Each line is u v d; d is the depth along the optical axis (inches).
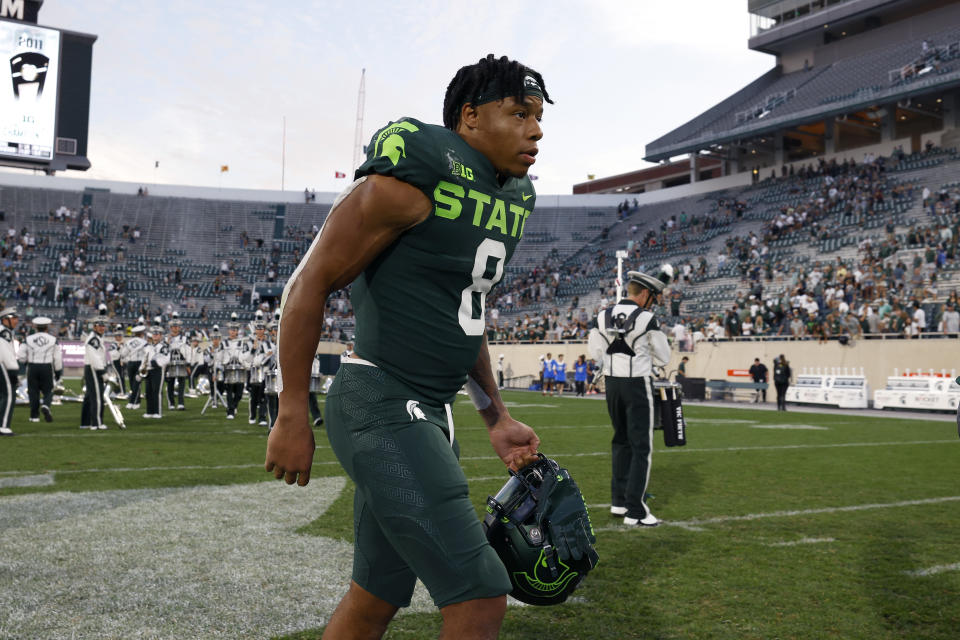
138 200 1904.5
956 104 1392.7
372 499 65.4
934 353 810.2
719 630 125.5
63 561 158.9
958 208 1088.2
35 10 1722.4
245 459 323.6
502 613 63.4
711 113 1802.4
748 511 227.0
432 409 70.6
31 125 1676.9
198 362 791.7
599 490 264.2
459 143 67.9
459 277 69.2
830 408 845.2
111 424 490.9
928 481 289.7
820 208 1331.2
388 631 123.3
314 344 65.0
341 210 64.5
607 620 130.3
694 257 1408.7
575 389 1104.8
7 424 412.2
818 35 1739.7
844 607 137.4
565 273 1635.1
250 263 1835.6
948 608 137.1
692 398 965.8
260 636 118.7
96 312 1451.8
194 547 172.7
